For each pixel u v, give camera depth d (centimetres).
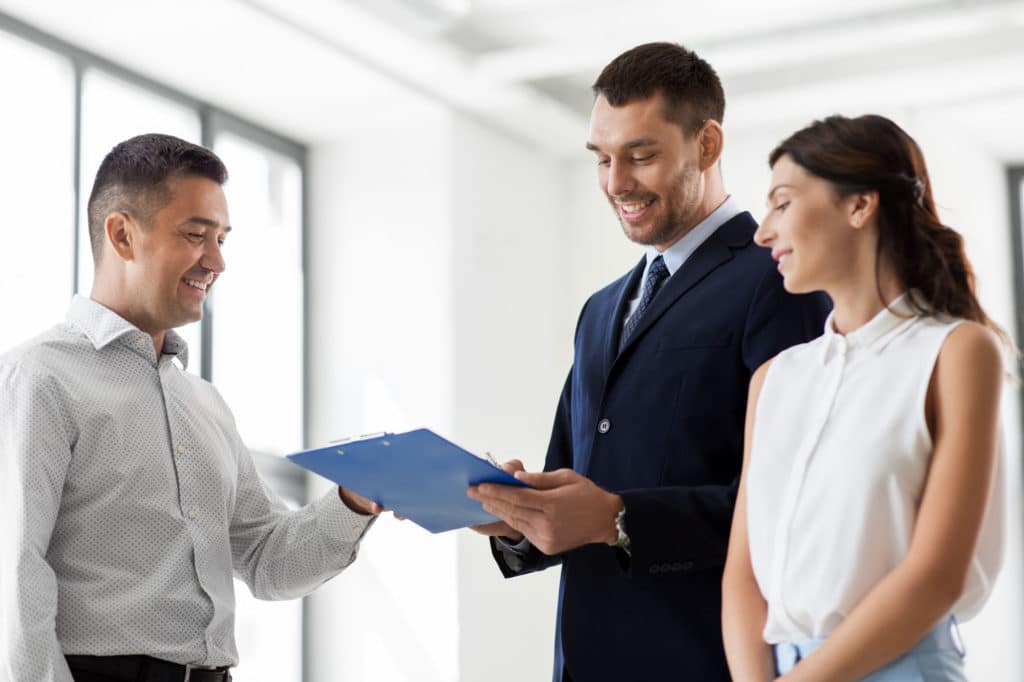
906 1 738
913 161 245
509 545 333
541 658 857
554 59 788
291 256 855
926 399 227
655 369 320
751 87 851
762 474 245
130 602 319
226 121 818
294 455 301
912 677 216
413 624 803
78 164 715
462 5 763
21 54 697
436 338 827
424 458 289
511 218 885
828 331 248
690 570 304
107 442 325
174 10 698
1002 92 814
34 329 675
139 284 340
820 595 226
